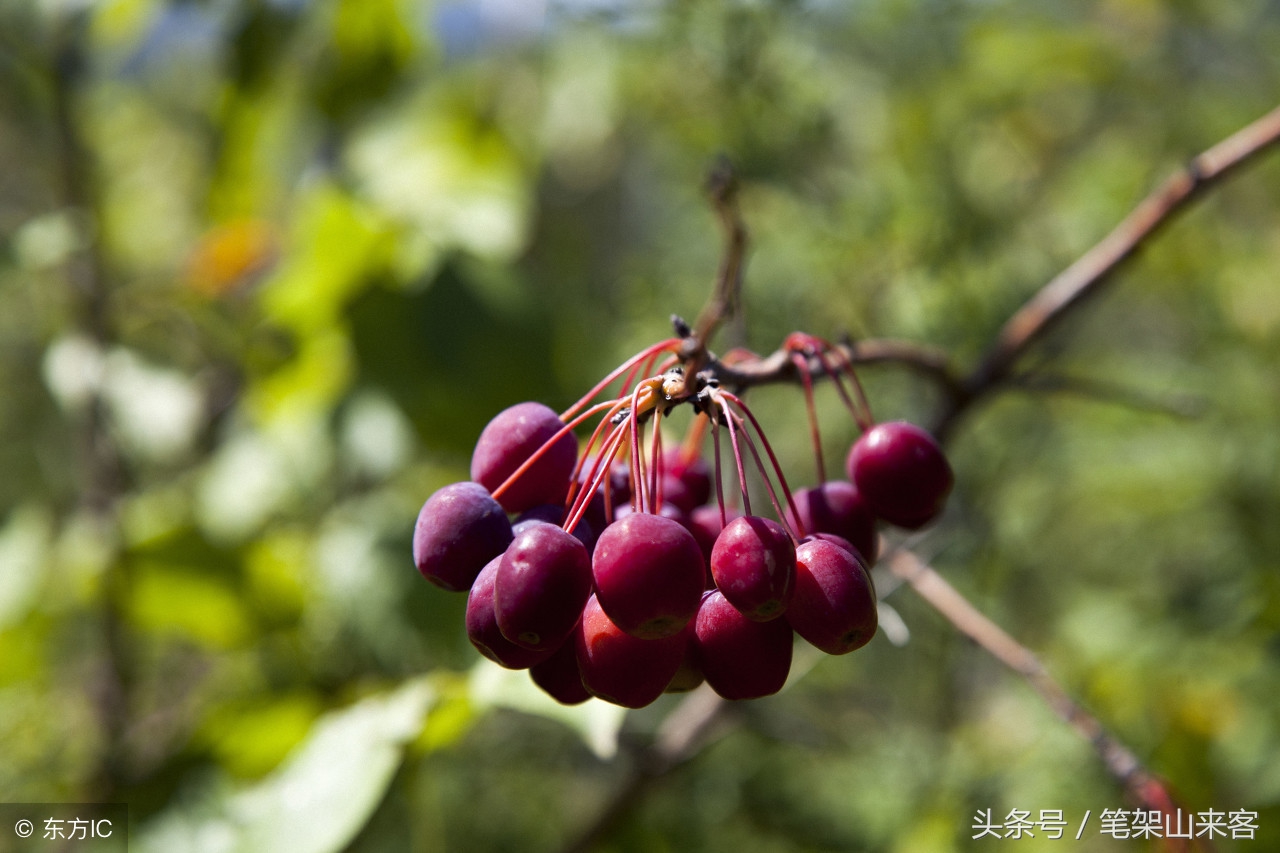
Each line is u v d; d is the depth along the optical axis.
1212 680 0.35
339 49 0.38
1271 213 0.43
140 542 0.32
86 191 0.40
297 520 0.37
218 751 0.28
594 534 0.22
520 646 0.21
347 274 0.33
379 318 0.34
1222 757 0.33
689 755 0.30
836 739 0.38
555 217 0.52
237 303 0.41
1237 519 0.38
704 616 0.22
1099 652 0.37
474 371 0.34
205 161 0.46
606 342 0.43
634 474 0.22
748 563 0.21
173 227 0.51
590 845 0.30
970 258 0.39
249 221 0.40
